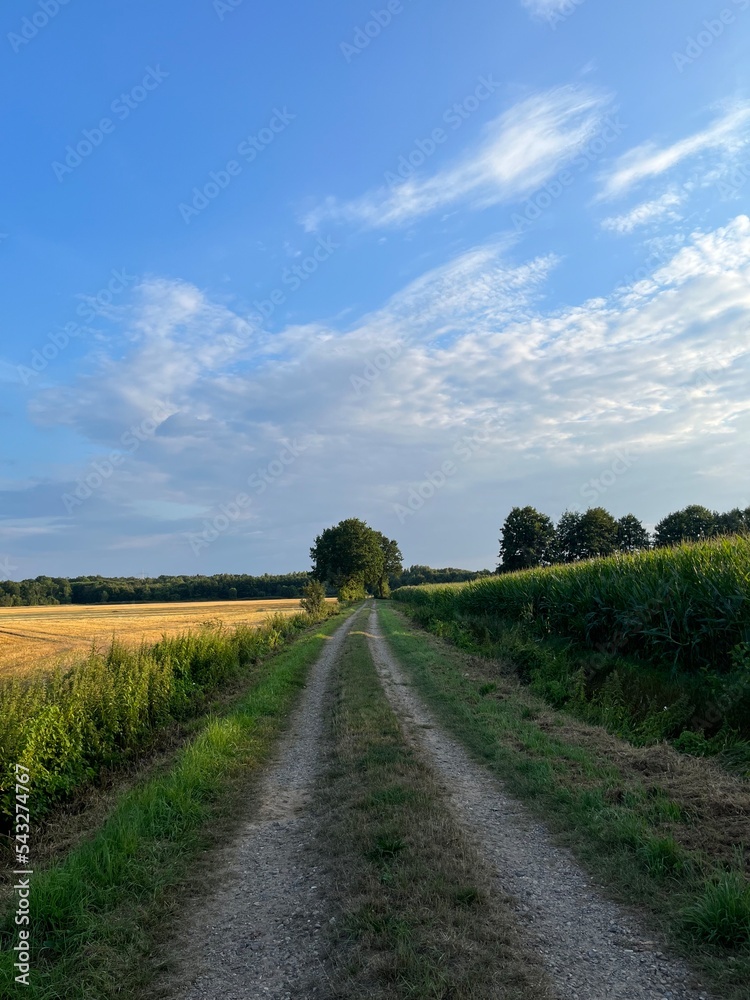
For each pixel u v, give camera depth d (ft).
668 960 12.05
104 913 15.12
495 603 80.38
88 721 31.71
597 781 22.62
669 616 36.83
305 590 164.35
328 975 11.98
